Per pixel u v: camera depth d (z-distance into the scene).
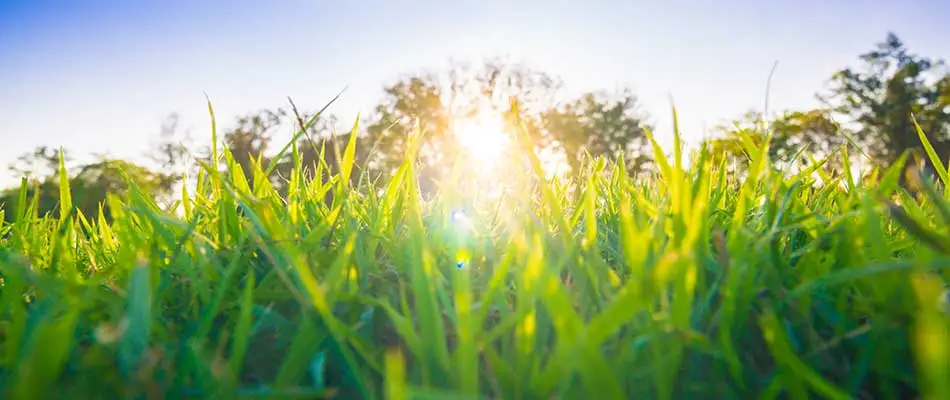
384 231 0.40
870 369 0.23
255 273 0.34
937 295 0.15
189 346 0.22
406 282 0.32
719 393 0.22
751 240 0.28
